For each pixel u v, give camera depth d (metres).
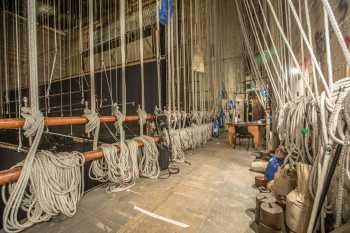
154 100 4.89
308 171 1.37
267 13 2.91
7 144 3.55
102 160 2.25
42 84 7.05
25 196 1.54
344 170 1.03
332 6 1.54
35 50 1.46
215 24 5.86
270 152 3.22
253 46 4.66
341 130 0.93
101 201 1.97
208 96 5.65
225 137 6.51
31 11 1.42
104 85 5.71
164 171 2.94
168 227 1.55
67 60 7.21
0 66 6.34
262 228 1.41
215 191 2.21
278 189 1.66
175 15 4.29
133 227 1.55
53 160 1.58
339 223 1.10
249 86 7.62
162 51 4.78
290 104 1.90
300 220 1.28
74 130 4.73
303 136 1.56
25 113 1.46
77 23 6.96
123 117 2.38
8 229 1.39
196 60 4.96
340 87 0.97
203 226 1.56
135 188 2.30
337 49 1.45
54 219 1.65
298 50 2.13
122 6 2.34
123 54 2.36
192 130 4.29
